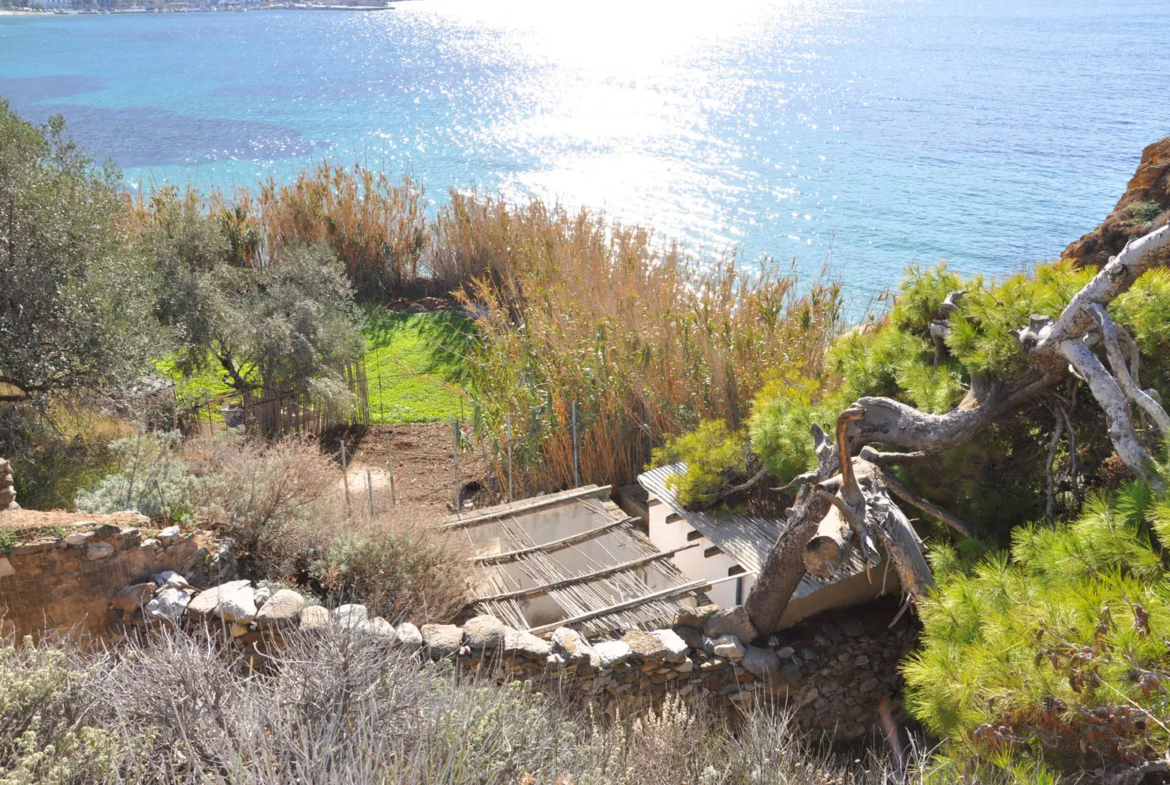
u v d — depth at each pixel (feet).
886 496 16.21
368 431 35.76
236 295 41.01
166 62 270.87
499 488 30.07
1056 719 9.82
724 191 85.40
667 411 28.55
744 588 20.88
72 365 25.79
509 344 33.71
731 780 11.35
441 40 357.82
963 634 12.13
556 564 21.80
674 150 110.93
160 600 16.37
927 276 20.56
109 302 26.58
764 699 18.56
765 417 20.81
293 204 51.75
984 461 17.52
